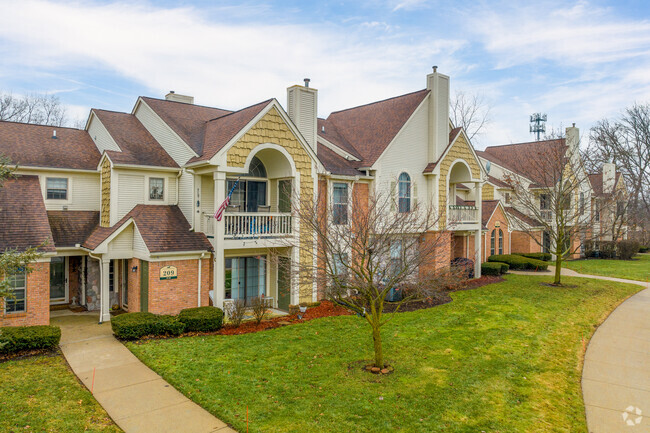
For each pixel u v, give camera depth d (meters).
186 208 18.52
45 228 15.55
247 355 12.65
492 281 25.84
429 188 24.19
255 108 17.92
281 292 19.12
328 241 12.46
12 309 14.41
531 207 26.27
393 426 8.77
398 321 16.72
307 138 20.34
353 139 24.56
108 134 19.98
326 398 9.93
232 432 8.45
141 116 22.16
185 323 14.68
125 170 18.03
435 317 17.36
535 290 23.02
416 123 23.69
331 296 13.00
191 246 16.70
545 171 25.86
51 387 10.14
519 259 31.81
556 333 15.42
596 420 9.46
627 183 46.22
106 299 16.56
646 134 42.88
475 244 27.23
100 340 14.00
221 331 15.15
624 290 23.91
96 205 19.92
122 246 17.06
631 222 46.38
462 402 9.93
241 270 19.28
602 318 17.94
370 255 11.82
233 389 10.30
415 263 12.54
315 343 13.91
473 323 16.50
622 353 13.71
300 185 18.48
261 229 17.92
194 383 10.58
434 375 11.41
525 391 10.66
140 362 12.00
